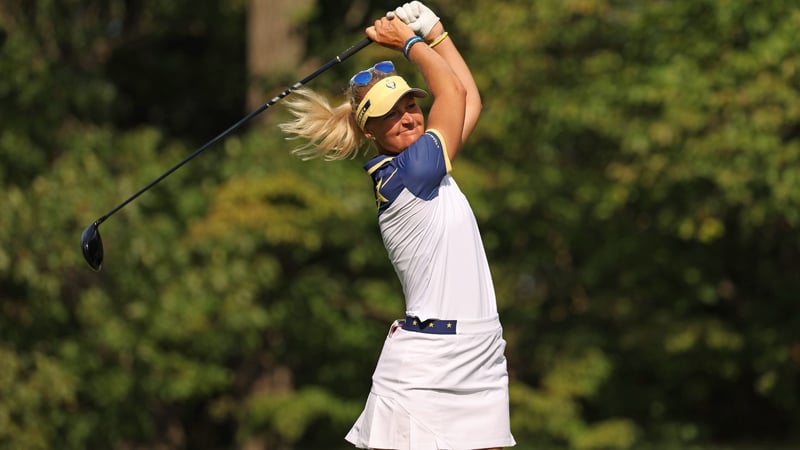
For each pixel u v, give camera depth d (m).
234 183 46.78
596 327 52.03
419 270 14.77
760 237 49.72
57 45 53.53
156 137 51.28
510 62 46.53
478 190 46.91
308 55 55.47
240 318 45.47
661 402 55.22
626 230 48.59
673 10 43.03
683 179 42.53
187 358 48.50
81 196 43.88
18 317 44.31
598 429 48.00
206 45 65.88
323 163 48.16
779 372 50.69
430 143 14.55
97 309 44.34
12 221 41.88
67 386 43.16
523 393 48.09
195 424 68.69
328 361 53.84
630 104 43.75
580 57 47.62
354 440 15.45
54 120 49.22
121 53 63.66
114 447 47.91
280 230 45.59
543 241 51.00
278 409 49.25
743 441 61.12
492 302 15.07
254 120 53.59
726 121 41.81
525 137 48.22
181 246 46.00
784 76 40.06
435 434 14.67
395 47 15.45
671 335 48.72
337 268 54.16
